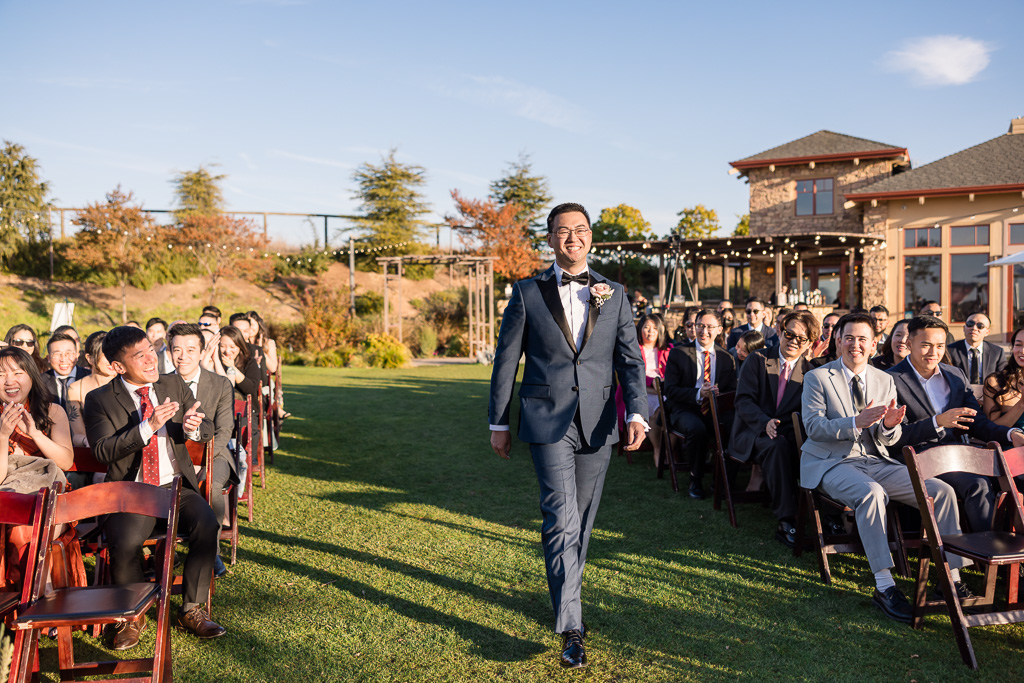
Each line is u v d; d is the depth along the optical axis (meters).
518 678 2.65
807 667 2.73
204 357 5.41
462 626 3.10
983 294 17.70
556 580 2.77
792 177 21.12
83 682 2.50
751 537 4.31
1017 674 2.67
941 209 17.92
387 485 5.63
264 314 23.20
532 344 2.93
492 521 4.67
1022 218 17.23
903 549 3.69
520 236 27.92
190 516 3.11
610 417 2.93
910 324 4.16
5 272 22.53
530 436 2.84
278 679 2.65
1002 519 3.46
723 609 3.27
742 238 17.27
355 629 3.06
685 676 2.67
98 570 3.24
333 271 27.27
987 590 3.06
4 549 2.67
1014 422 3.99
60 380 4.34
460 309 23.12
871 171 20.41
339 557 3.97
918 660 2.79
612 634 3.02
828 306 19.34
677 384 5.58
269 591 3.48
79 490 2.51
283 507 4.99
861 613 3.23
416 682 2.62
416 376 14.97
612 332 2.93
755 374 4.67
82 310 21.67
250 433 4.72
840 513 4.26
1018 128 19.66
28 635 2.34
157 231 22.33
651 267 30.66
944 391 4.12
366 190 28.95
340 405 10.30
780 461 4.13
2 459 2.87
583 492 2.93
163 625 2.44
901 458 3.88
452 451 7.00
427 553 4.04
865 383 3.86
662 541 4.23
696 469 5.21
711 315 5.60
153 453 3.18
